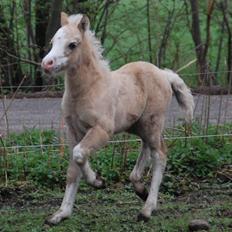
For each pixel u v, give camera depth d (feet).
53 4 62.80
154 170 28.55
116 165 34.22
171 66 67.72
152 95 28.19
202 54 67.67
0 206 30.37
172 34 69.72
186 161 34.81
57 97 56.24
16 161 33.86
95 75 26.03
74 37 25.38
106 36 68.49
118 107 26.61
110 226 26.84
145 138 28.53
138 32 69.87
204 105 43.16
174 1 68.59
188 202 30.99
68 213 26.53
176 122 43.11
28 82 66.18
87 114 25.72
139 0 69.87
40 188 32.50
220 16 72.08
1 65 64.28
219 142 37.01
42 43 67.72
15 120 47.70
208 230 26.32
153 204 27.89
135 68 28.07
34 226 26.55
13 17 66.18
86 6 65.00
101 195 31.37
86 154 25.29
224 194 32.17
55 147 36.01
